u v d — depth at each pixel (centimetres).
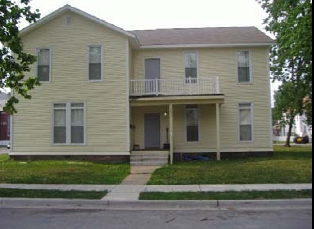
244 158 1886
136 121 2003
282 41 1961
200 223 688
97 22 1819
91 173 1363
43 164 1628
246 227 654
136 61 2020
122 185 1107
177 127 1980
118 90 1812
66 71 1841
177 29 2355
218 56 1989
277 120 3266
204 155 1956
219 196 911
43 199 900
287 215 752
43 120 1842
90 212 802
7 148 3048
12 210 829
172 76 1995
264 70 1967
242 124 1962
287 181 1126
